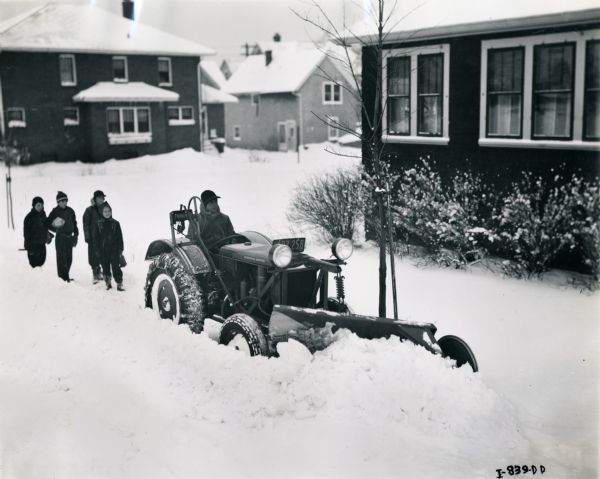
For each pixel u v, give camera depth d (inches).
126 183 1000.9
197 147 1530.5
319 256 433.4
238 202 751.7
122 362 241.8
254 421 192.4
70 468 167.0
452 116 455.8
